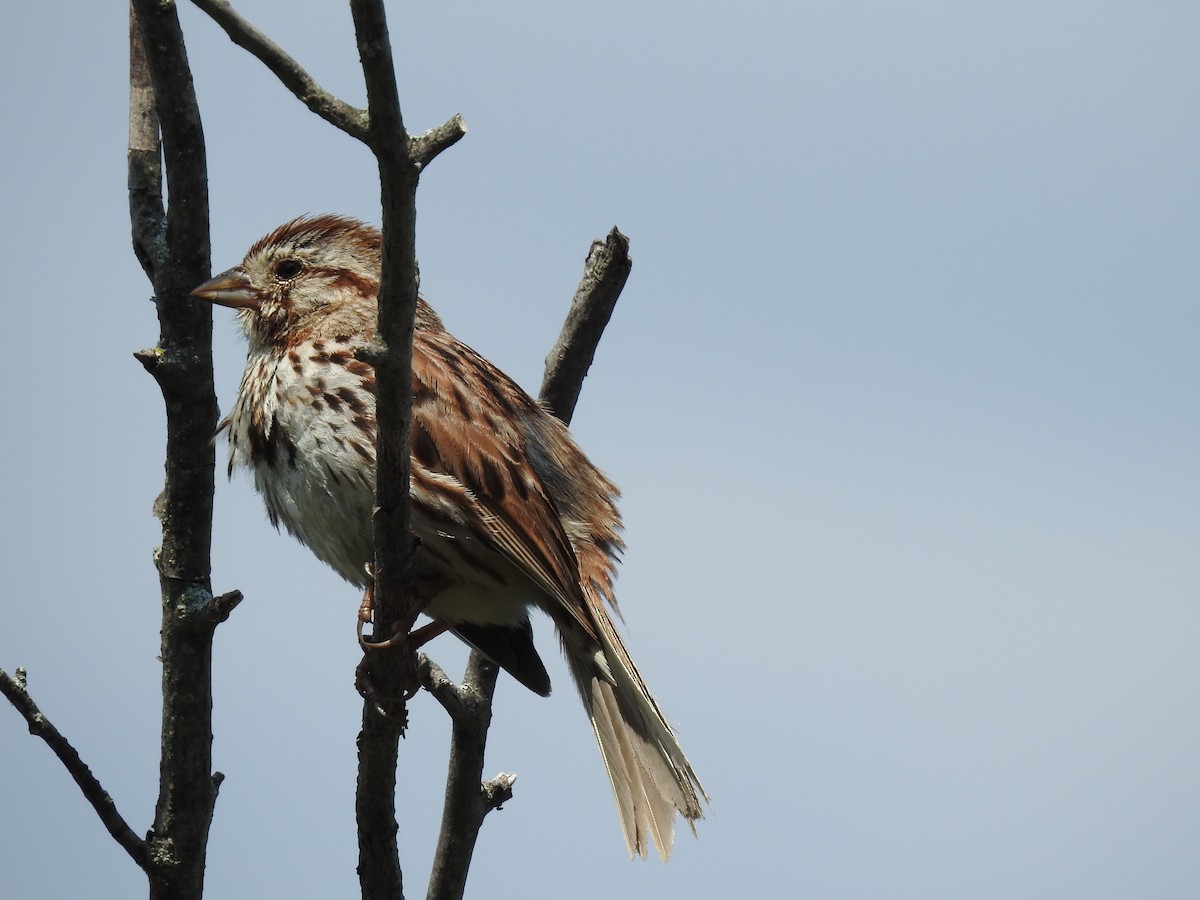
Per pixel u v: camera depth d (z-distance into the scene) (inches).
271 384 429.1
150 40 346.6
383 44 254.5
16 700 339.6
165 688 362.3
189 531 364.8
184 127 354.0
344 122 263.1
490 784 413.4
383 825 358.9
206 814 362.9
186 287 362.3
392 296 283.7
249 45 260.2
